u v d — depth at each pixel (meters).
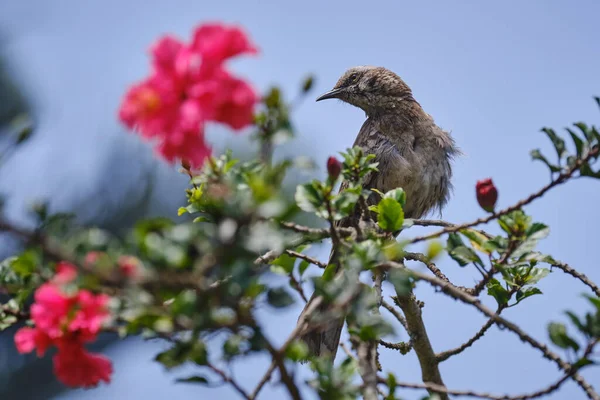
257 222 5.12
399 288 5.93
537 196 6.58
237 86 4.93
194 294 5.11
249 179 5.57
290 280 6.77
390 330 5.75
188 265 4.90
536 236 6.64
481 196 6.69
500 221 6.70
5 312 6.00
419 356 8.04
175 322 5.00
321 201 6.46
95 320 5.18
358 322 5.80
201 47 4.98
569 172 6.46
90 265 4.76
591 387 5.88
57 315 5.20
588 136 6.46
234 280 4.93
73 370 5.36
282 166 5.40
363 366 6.15
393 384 6.30
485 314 6.04
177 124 4.87
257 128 5.21
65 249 4.88
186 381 5.41
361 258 6.01
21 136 5.47
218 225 5.17
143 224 4.97
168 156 4.95
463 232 6.96
